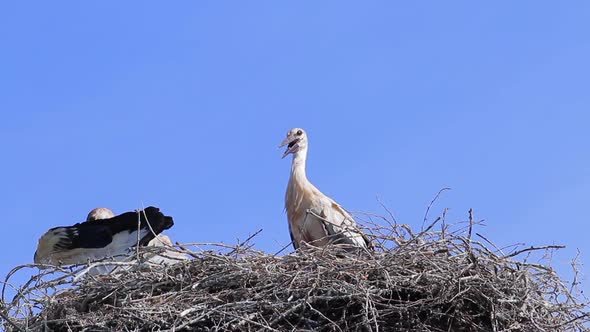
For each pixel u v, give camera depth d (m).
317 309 12.73
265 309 12.62
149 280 13.24
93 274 14.81
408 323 12.70
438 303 12.66
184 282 13.26
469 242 13.02
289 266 13.33
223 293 12.93
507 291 12.75
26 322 12.78
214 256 13.38
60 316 12.98
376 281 12.80
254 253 13.64
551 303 12.98
